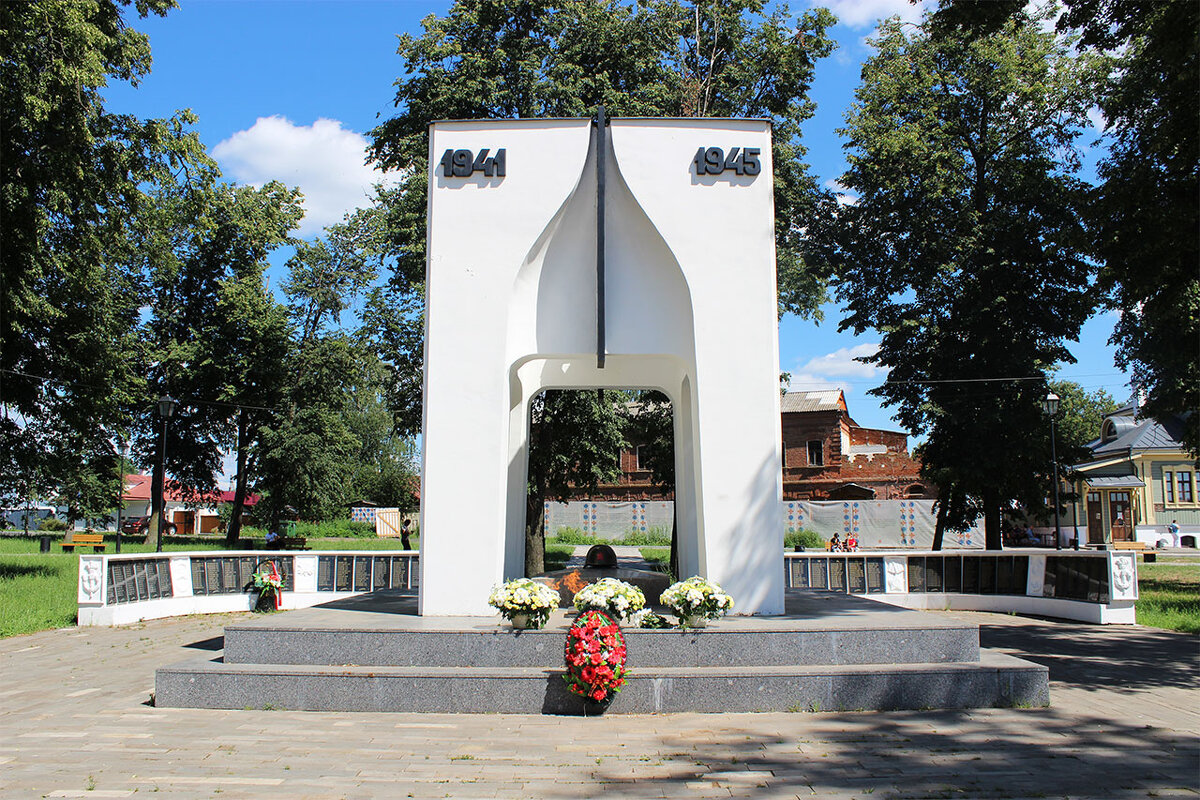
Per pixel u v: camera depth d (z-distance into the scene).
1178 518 43.56
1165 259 13.28
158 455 36.38
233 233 35.59
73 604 16.14
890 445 48.88
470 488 10.25
